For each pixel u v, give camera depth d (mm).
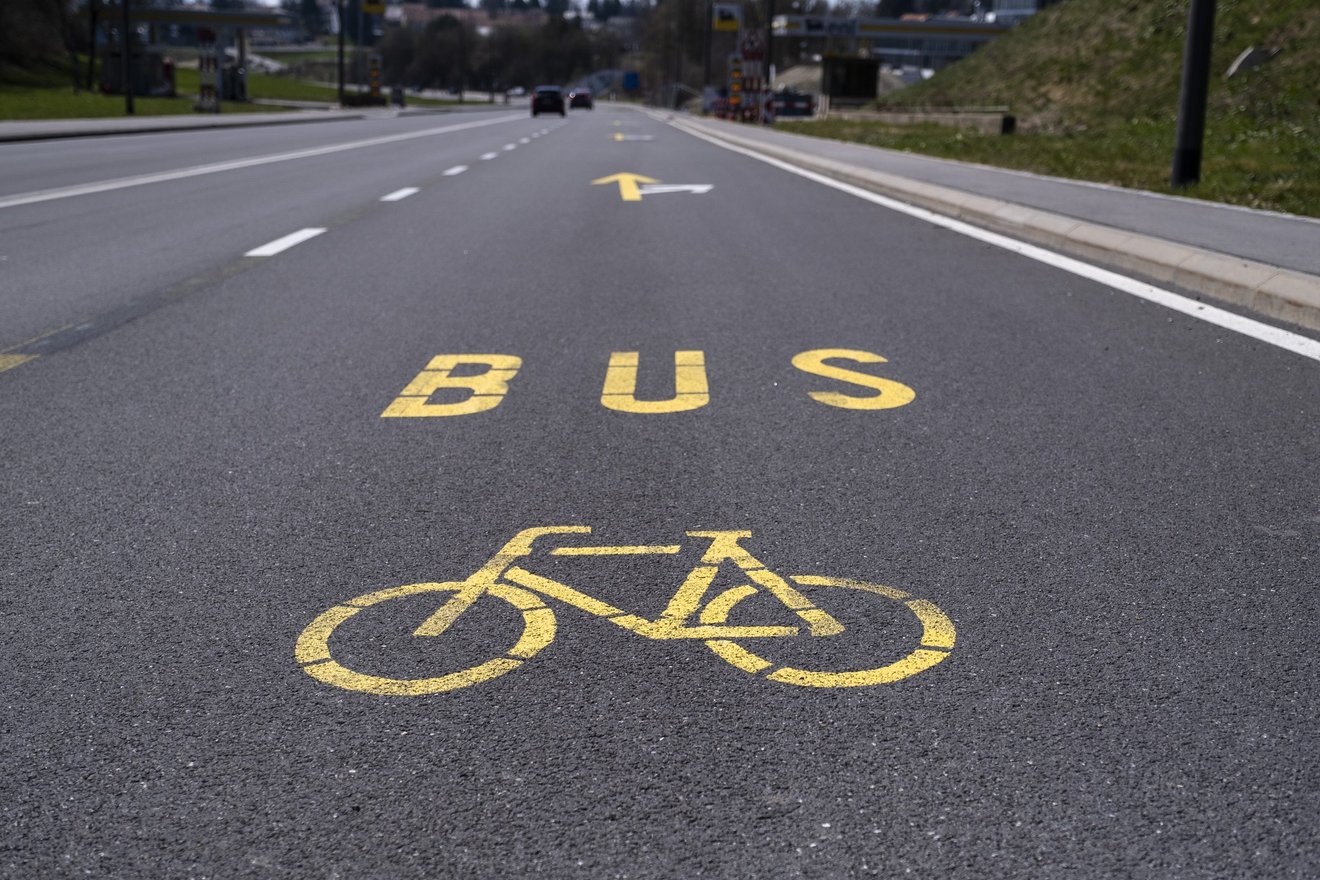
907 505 3799
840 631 2895
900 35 103375
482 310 7223
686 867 2014
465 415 4910
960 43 143125
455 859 2049
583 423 4777
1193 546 3457
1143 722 2479
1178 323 6801
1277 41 28359
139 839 2119
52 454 4402
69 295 7711
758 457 4312
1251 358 5914
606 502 3834
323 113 61781
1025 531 3574
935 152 22453
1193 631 2906
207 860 2057
